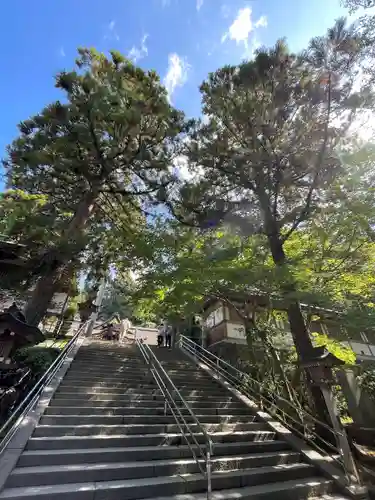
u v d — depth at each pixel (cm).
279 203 893
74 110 1021
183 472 457
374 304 778
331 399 584
